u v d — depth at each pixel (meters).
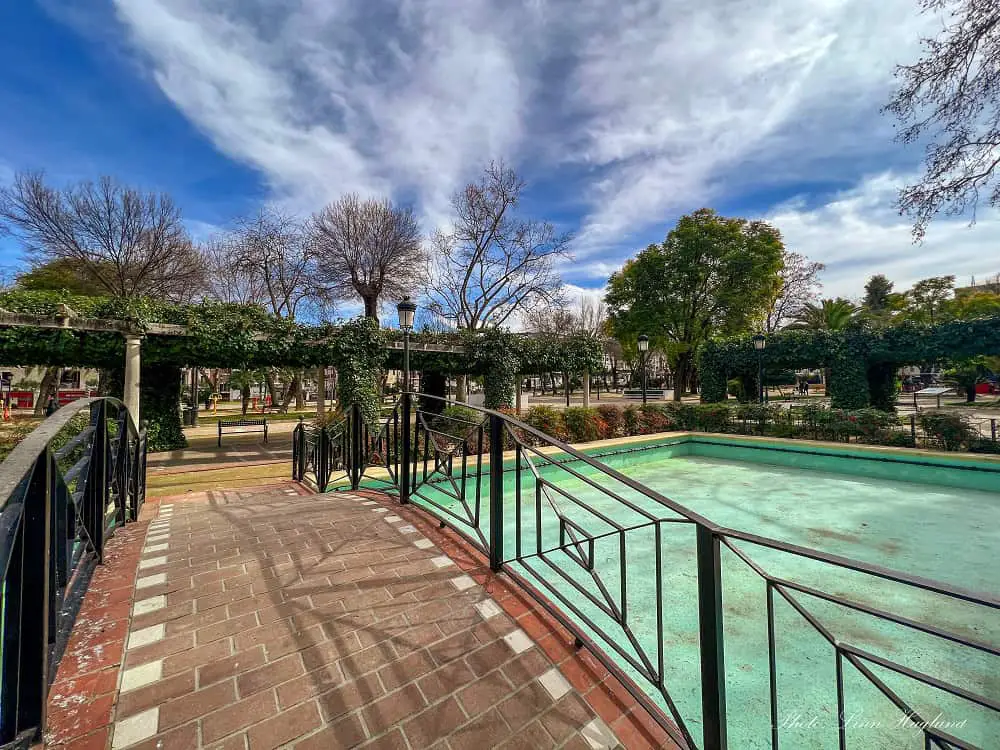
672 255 21.61
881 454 7.30
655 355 34.00
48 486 1.24
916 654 2.59
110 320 7.93
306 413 21.97
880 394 14.07
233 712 1.38
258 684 1.50
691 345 22.31
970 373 17.58
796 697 2.22
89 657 1.57
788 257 26.86
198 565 2.36
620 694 1.56
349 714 1.41
